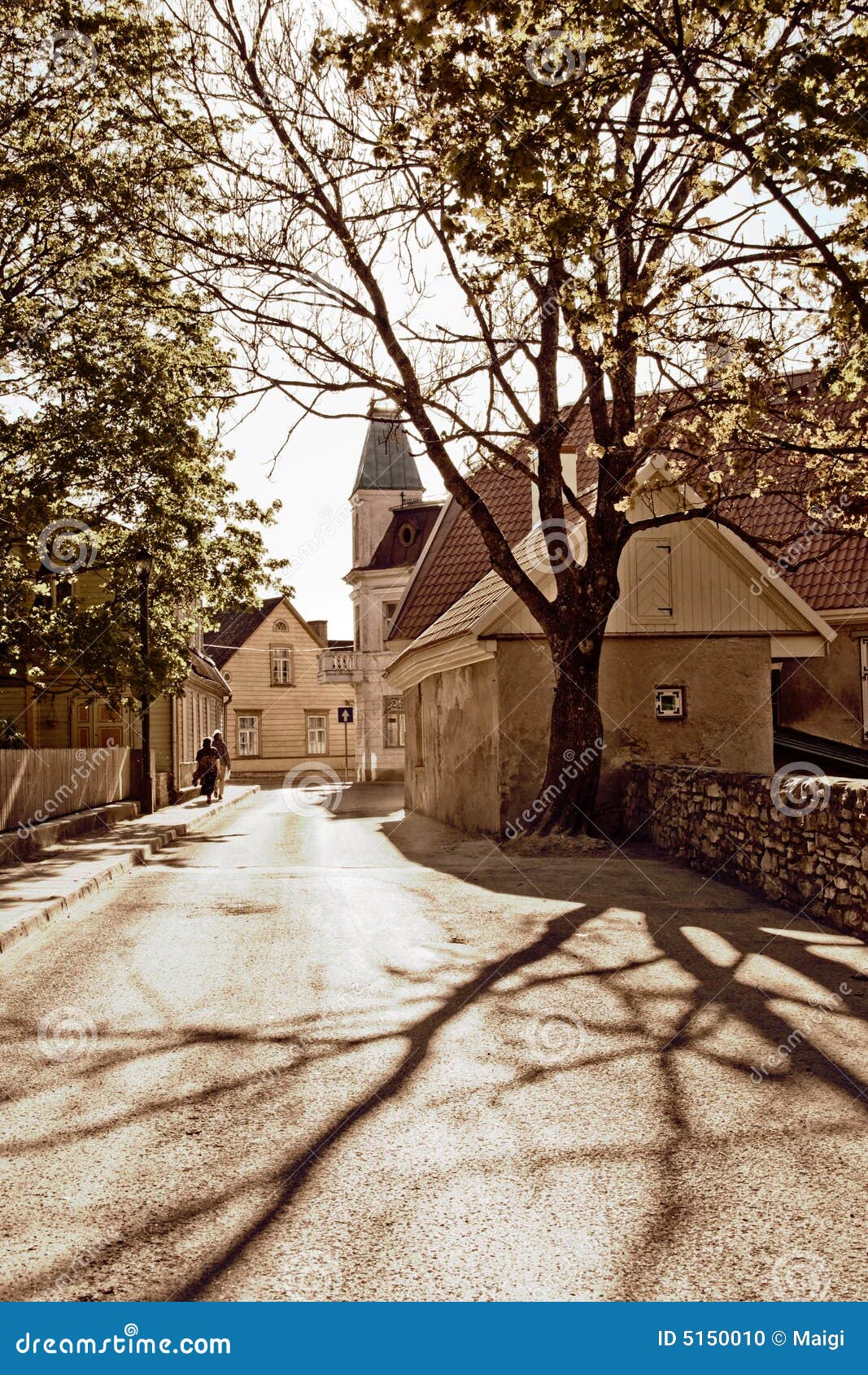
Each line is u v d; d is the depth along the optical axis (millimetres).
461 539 29594
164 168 15672
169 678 28750
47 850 18094
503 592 18406
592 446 15312
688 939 9078
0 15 19125
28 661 27188
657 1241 3645
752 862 11906
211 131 15031
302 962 8414
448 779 22875
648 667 19125
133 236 16125
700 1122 4762
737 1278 3398
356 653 51625
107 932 10258
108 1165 4375
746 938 9109
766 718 19344
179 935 9953
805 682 23812
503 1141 4551
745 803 12109
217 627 32375
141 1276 3459
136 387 21641
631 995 7098
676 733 19125
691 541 19266
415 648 23828
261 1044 6094
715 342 12844
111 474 22812
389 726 51375
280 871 15336
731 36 9594
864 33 8594
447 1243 3637
